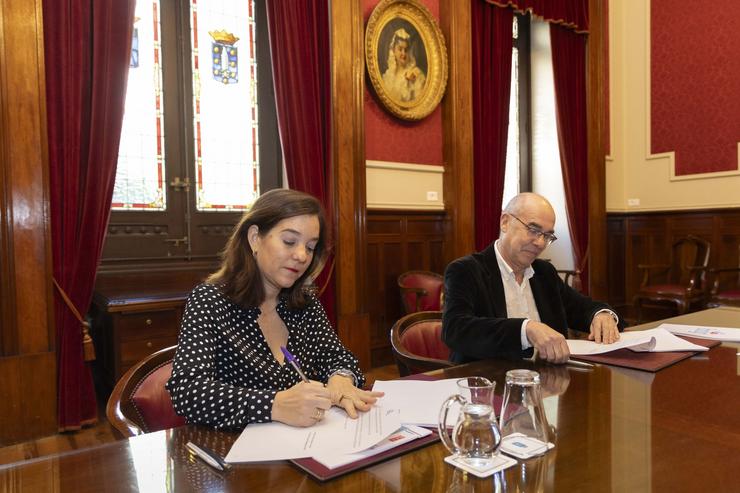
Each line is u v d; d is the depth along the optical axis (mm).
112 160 3262
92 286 3211
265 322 1533
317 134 4137
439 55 4941
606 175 6367
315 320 1658
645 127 6336
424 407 1186
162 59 4051
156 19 4027
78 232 3186
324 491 824
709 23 5789
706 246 5406
